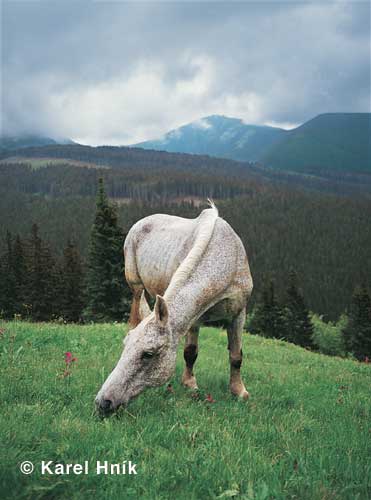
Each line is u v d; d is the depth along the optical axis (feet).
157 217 23.40
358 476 11.64
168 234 21.04
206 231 17.60
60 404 15.51
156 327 14.74
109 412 14.33
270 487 10.48
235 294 17.94
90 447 11.66
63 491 9.71
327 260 484.33
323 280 429.38
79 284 151.53
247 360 33.47
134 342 14.69
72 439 12.14
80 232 489.26
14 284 156.15
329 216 637.71
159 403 16.55
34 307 150.92
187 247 18.86
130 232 24.27
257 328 182.29
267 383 24.13
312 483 10.94
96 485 10.13
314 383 26.04
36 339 27.07
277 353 40.65
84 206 622.54
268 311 180.96
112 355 25.11
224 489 10.47
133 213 592.19
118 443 12.08
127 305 112.98
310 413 18.29
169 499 9.87
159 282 20.81
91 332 31.99
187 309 15.87
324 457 12.53
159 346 14.61
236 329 18.86
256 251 512.22
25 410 14.07
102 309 114.73
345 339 193.16
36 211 615.57
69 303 151.74
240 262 18.28
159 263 20.54
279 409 18.13
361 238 547.90
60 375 18.78
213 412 15.92
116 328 35.68
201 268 16.83
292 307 193.36
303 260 483.10
